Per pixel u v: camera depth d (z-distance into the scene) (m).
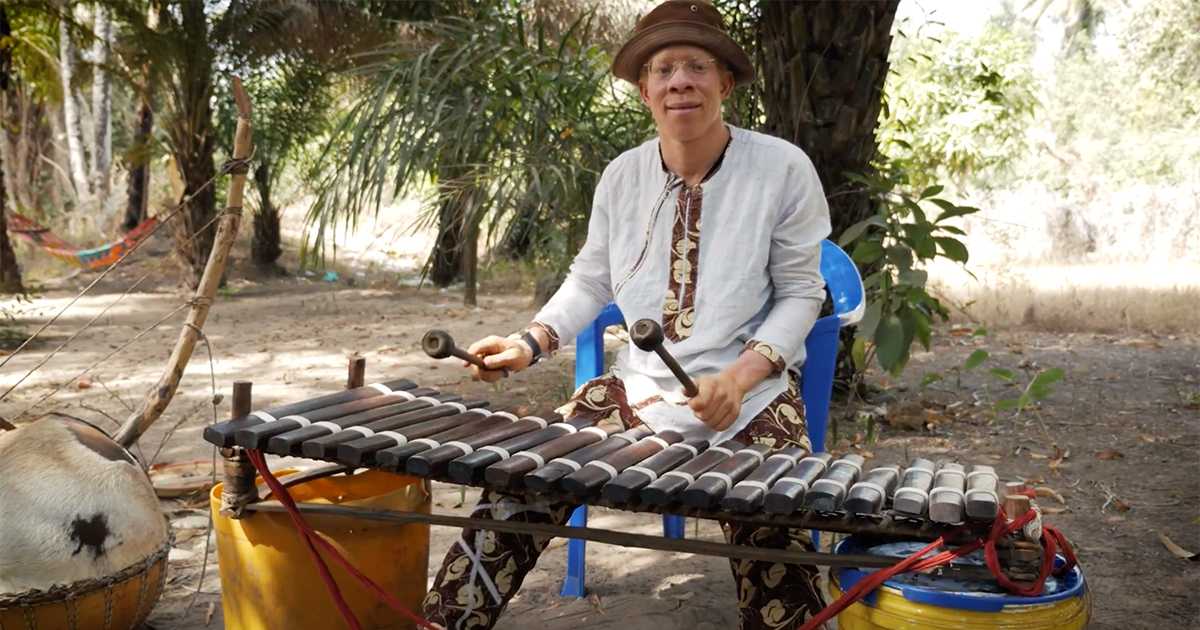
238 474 2.54
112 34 16.61
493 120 5.93
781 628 2.39
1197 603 3.21
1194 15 21.28
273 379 7.04
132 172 17.28
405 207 17.45
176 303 11.71
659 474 2.14
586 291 2.96
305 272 14.07
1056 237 15.38
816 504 1.98
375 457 2.16
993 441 5.22
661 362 2.73
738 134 2.78
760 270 2.70
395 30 11.34
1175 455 4.95
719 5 5.84
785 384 2.72
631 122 5.98
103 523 2.66
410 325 9.63
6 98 18.73
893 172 5.89
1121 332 8.67
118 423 5.13
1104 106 25.47
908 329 5.16
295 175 15.95
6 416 5.65
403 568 2.71
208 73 12.03
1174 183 22.28
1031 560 1.98
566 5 9.86
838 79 5.36
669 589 3.32
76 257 11.62
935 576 2.09
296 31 11.46
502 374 2.76
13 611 2.51
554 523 2.55
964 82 12.76
